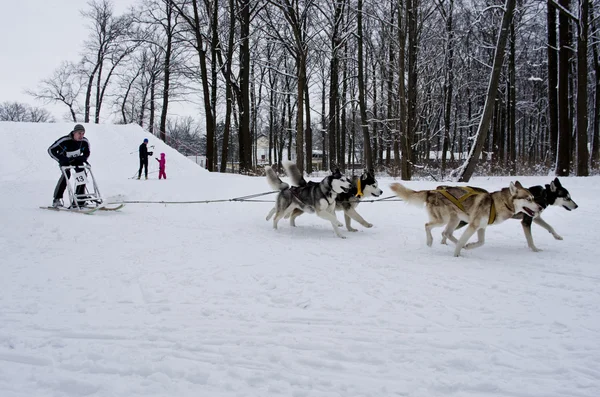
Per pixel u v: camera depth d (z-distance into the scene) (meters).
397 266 5.49
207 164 23.53
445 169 25.91
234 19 22.53
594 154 22.44
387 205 11.05
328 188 7.61
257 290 4.54
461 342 3.23
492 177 17.59
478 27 23.91
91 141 21.34
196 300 4.24
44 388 2.66
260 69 34.72
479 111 31.91
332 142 28.88
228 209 10.81
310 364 2.94
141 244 6.79
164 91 33.78
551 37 20.33
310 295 4.36
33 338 3.34
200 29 24.84
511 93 25.61
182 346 3.21
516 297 4.25
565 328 3.48
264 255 6.14
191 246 6.71
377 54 28.08
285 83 35.97
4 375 2.80
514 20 23.48
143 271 5.23
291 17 19.28
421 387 2.64
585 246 6.44
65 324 3.62
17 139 19.69
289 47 22.19
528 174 21.27
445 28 25.03
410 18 19.39
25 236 7.01
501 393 2.57
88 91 37.06
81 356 3.05
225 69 25.17
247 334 3.44
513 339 3.28
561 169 16.98
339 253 6.26
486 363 2.92
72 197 9.51
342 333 3.44
